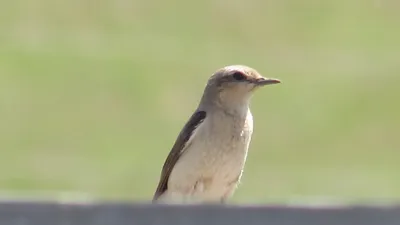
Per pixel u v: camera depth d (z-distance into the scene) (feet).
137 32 113.09
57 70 103.40
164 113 95.91
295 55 109.60
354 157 92.17
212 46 110.73
